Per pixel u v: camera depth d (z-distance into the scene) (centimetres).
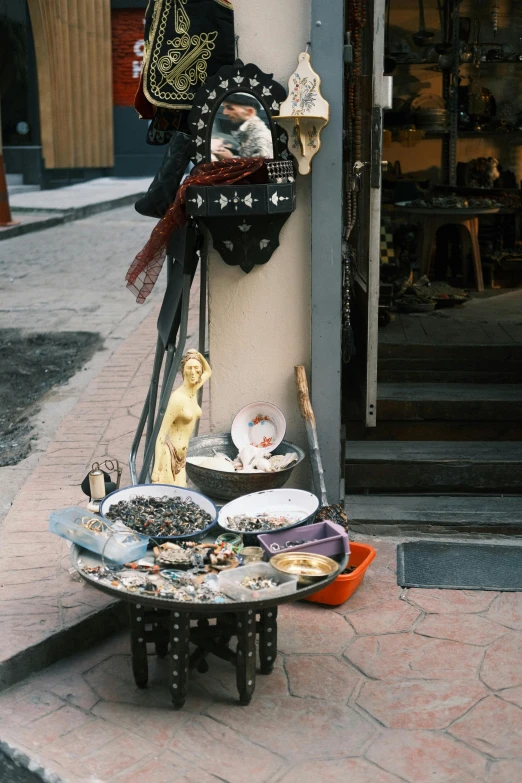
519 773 292
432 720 319
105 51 2473
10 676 342
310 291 438
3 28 2070
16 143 2167
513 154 813
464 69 797
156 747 307
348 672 349
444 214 727
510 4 787
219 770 295
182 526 357
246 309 442
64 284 1170
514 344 558
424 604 395
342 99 411
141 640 332
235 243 419
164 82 407
